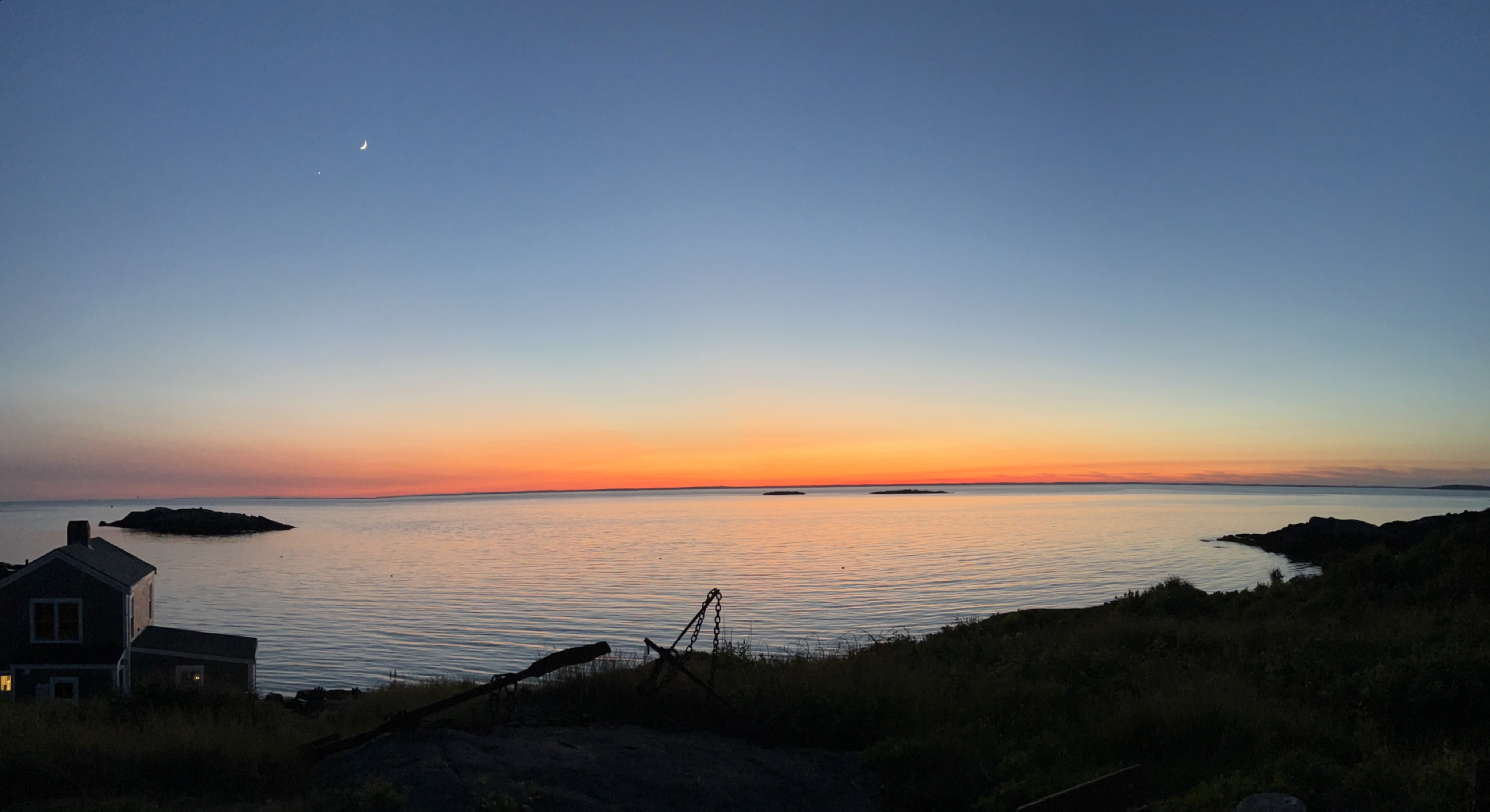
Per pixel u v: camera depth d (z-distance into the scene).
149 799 8.12
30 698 27.39
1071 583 72.06
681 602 68.38
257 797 8.33
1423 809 7.15
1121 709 10.52
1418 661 11.13
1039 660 14.52
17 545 134.50
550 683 12.49
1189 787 8.55
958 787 8.60
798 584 77.56
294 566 109.12
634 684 11.62
